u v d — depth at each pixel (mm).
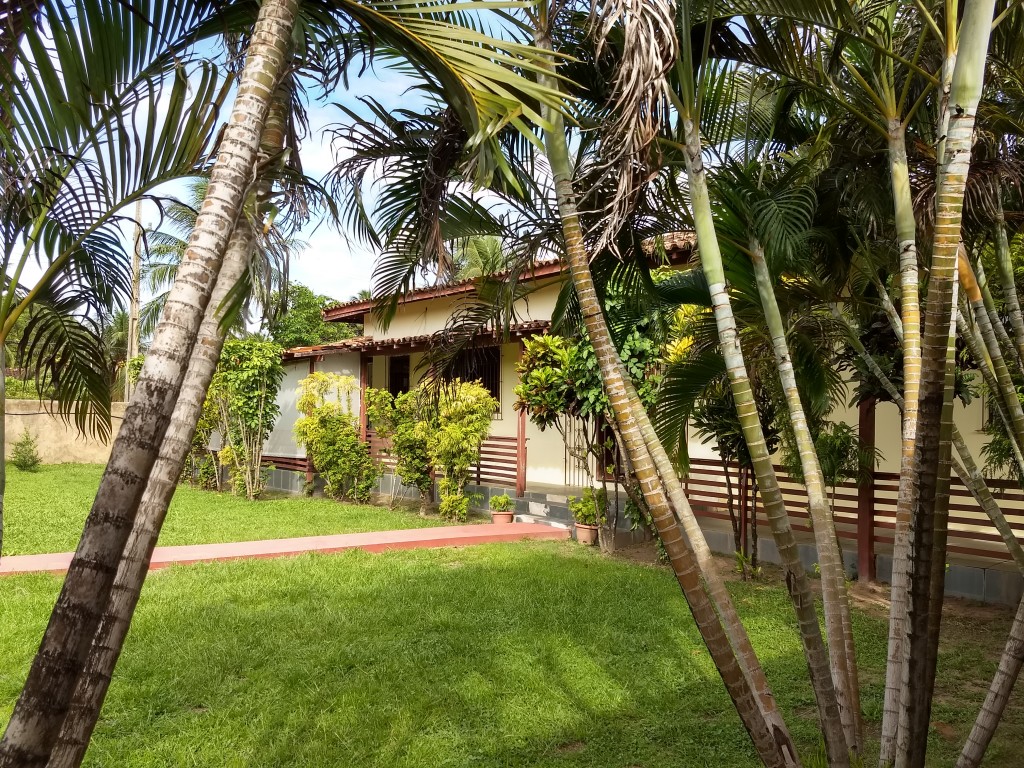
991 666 5113
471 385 11148
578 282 2568
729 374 2740
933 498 2414
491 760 3678
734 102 3582
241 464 14234
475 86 1977
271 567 7785
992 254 4395
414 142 3422
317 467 13820
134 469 1431
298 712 4188
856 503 8773
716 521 9367
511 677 4707
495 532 9633
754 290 3412
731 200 3127
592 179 3051
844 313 4973
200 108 2314
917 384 2947
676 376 4477
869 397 6617
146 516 1750
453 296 12117
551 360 8625
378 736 3904
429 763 3643
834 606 3133
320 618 5938
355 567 7812
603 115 2990
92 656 1634
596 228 2998
